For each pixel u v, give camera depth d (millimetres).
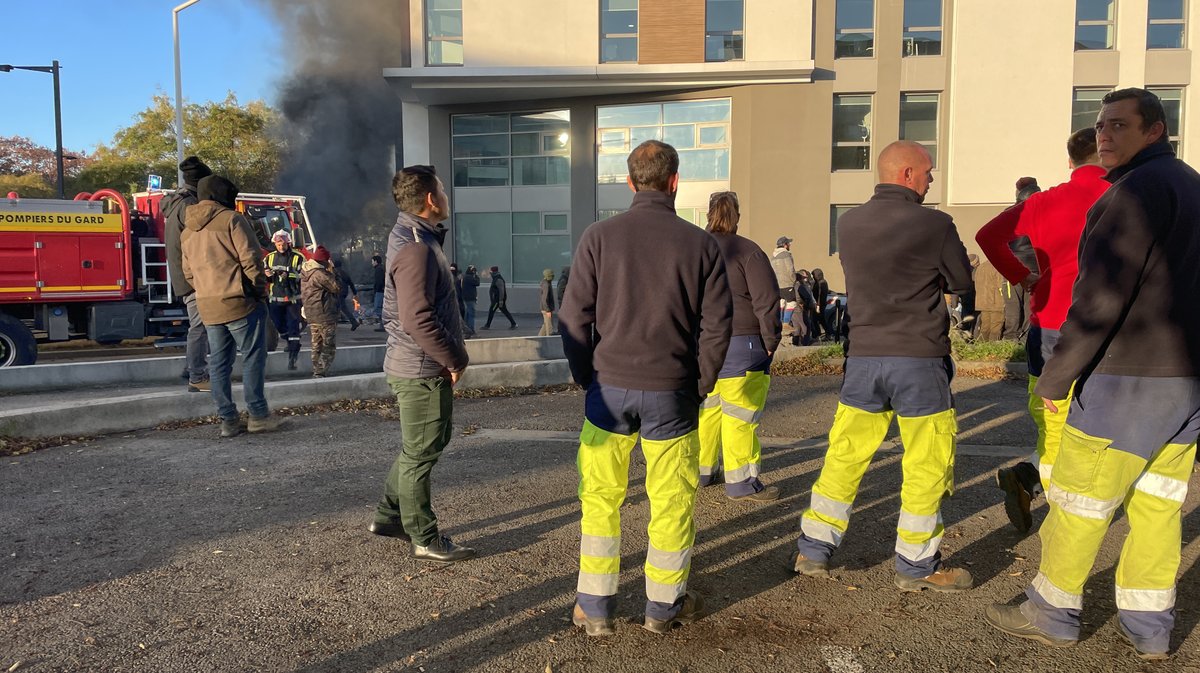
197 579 3695
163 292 12875
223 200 6477
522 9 23609
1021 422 6980
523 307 26078
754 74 23062
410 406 3764
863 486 5086
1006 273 4371
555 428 7039
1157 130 2785
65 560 3924
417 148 26422
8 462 5762
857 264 3541
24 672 2865
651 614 3141
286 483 5262
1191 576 3631
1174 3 22547
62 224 11680
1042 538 3051
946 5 22875
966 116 22734
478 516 4594
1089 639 3064
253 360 6648
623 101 24797
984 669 2857
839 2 23250
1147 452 2775
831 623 3230
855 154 23688
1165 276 2674
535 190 25828
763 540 4195
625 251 3012
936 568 3539
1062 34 22359
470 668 2896
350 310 20875
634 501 4812
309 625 3234
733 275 4605
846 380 3639
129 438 6578
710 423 5008
